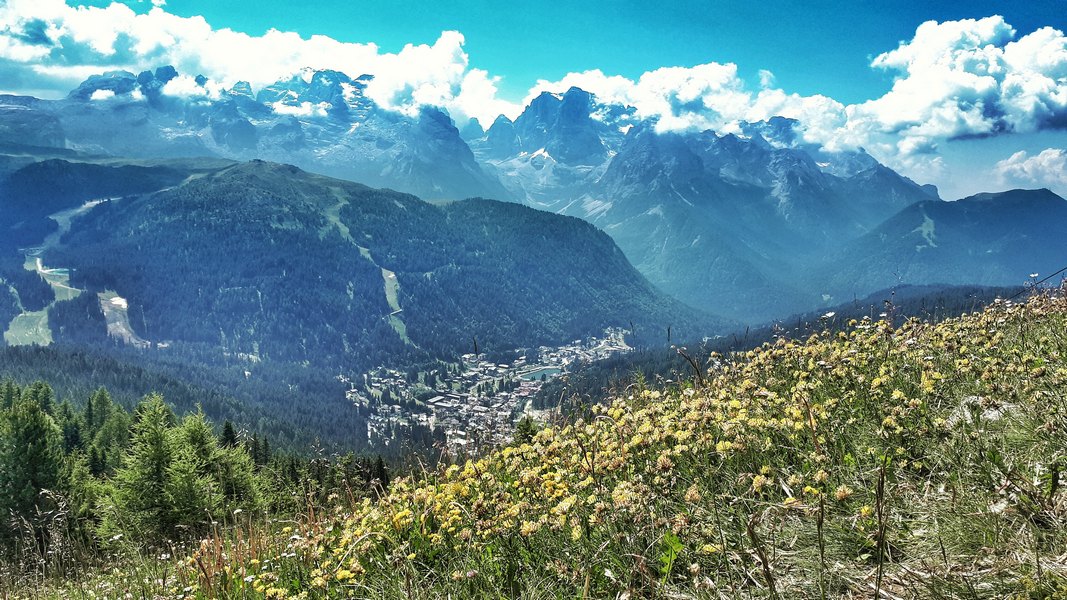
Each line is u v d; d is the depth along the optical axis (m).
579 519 4.17
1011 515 3.25
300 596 4.43
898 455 4.15
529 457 6.12
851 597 3.06
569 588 3.74
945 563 3.07
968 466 3.79
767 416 5.27
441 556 4.59
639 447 5.07
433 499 5.12
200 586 5.07
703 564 3.59
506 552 4.14
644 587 3.47
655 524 3.76
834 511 3.65
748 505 3.92
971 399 4.75
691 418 4.93
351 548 4.84
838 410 5.18
